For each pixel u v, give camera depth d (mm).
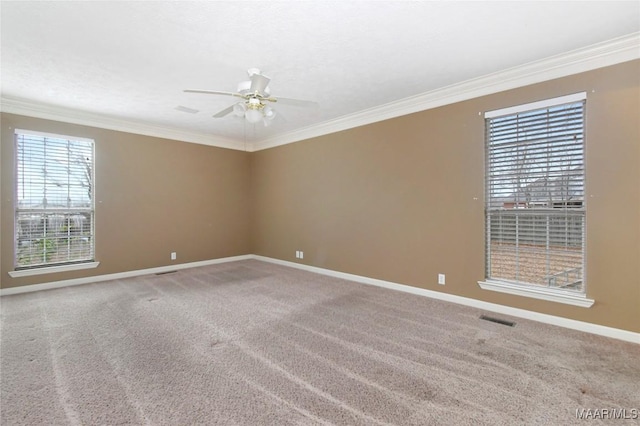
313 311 3287
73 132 4293
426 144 3715
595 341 2529
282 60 2787
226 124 4941
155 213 5109
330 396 1860
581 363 2203
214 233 5871
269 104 3848
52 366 2178
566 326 2803
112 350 2418
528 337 2621
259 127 5156
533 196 2990
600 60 2598
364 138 4379
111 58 2730
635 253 2490
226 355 2348
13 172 3883
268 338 2641
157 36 2381
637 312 2486
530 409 1739
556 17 2174
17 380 2006
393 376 2068
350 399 1832
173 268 5320
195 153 5590
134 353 2373
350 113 4383
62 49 2566
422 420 1659
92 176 4496
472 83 3266
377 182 4238
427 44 2533
